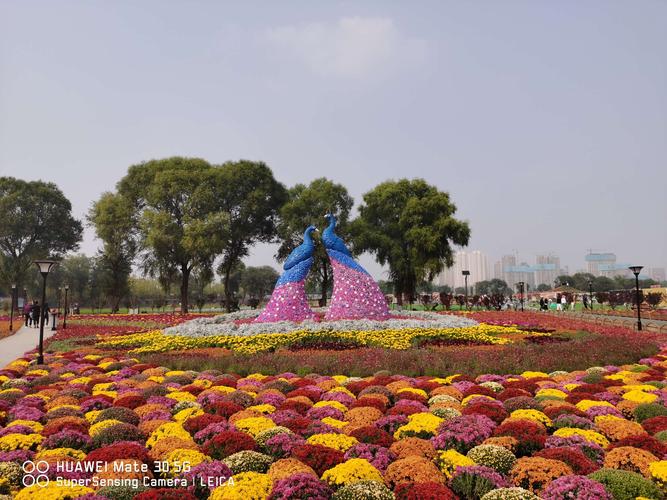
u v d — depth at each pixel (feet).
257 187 156.46
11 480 19.19
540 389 33.78
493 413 26.53
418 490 17.71
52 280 236.63
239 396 31.32
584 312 132.26
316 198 154.40
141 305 262.88
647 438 22.27
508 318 97.86
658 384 34.42
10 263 192.34
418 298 180.86
